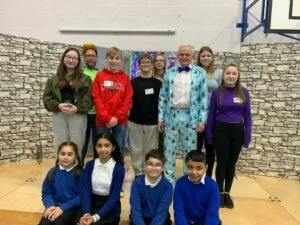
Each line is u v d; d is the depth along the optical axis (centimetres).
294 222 255
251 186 347
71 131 292
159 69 359
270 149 385
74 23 477
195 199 221
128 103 291
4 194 290
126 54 462
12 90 391
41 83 417
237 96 275
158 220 213
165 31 460
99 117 286
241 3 445
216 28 454
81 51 444
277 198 311
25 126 409
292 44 364
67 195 235
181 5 457
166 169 293
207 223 209
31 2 478
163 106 294
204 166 219
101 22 473
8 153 397
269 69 377
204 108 284
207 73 316
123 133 296
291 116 373
